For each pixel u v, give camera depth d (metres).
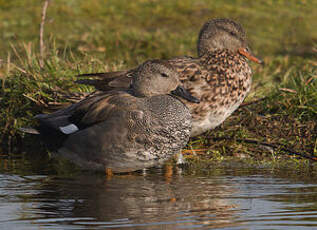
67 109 10.46
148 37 25.08
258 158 11.55
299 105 12.96
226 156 11.74
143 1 35.09
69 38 24.52
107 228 6.52
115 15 31.62
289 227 6.59
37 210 7.32
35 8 31.84
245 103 12.84
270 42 26.30
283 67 20.75
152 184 8.96
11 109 13.09
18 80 13.52
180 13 32.41
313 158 11.24
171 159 11.14
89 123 9.63
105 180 9.26
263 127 12.60
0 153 12.02
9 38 24.69
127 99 9.41
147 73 9.68
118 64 16.20
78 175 9.71
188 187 8.71
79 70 14.12
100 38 24.11
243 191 8.43
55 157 11.12
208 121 10.53
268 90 14.63
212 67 10.50
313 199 7.91
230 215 7.07
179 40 25.41
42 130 10.38
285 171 10.16
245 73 10.84
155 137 9.25
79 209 7.38
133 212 7.20
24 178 9.41
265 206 7.52
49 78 13.55
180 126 9.41
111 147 9.28
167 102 9.34
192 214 7.11
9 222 6.80
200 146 12.27
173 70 9.80
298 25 29.31
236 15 31.62
